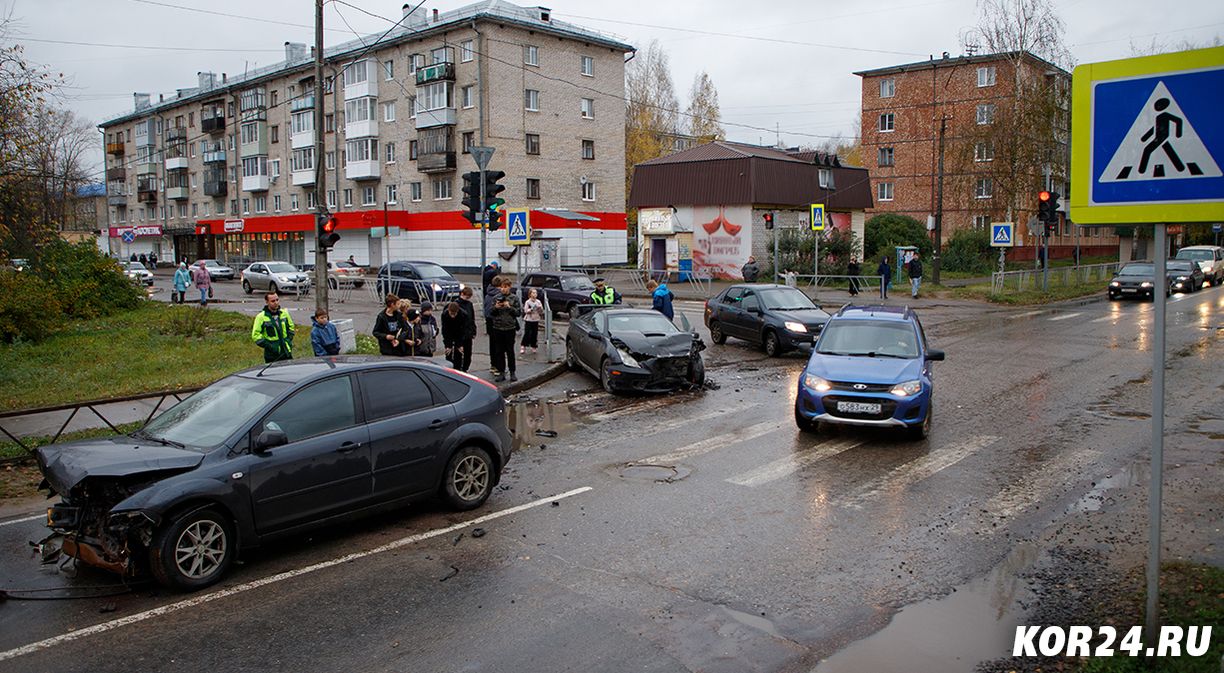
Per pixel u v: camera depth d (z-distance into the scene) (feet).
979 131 127.54
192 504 19.71
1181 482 26.81
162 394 36.40
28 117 52.85
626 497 26.55
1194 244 190.70
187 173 244.63
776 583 19.56
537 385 49.26
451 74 157.79
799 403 35.12
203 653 16.47
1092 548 21.27
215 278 166.09
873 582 19.56
